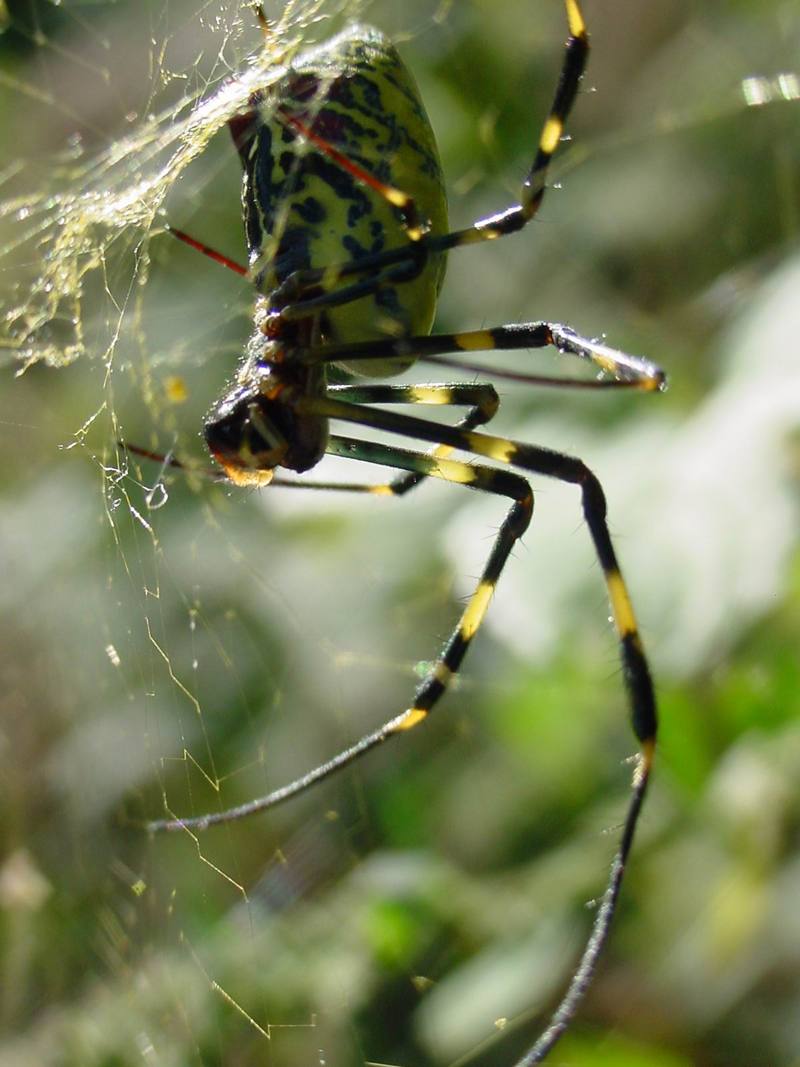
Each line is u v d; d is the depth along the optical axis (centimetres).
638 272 19
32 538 16
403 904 13
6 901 14
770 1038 13
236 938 14
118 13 19
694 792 13
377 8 20
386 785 15
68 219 14
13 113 19
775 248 17
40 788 15
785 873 13
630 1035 13
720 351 14
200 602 16
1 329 15
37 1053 13
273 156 11
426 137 11
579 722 14
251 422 11
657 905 13
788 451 12
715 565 12
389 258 11
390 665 15
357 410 11
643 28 21
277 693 15
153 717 14
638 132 19
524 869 14
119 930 14
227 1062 13
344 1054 13
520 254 19
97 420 16
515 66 19
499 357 14
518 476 11
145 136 13
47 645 15
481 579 12
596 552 11
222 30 13
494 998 13
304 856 14
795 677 13
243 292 17
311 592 15
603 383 10
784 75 17
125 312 14
